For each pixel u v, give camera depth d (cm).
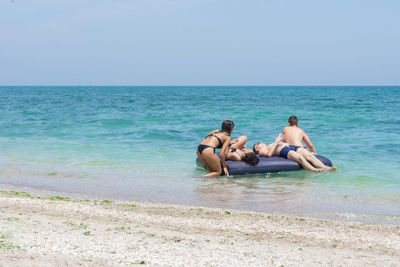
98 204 570
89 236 417
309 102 3938
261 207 574
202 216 518
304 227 477
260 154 878
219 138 790
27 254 346
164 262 348
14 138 1305
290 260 367
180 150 1078
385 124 1733
